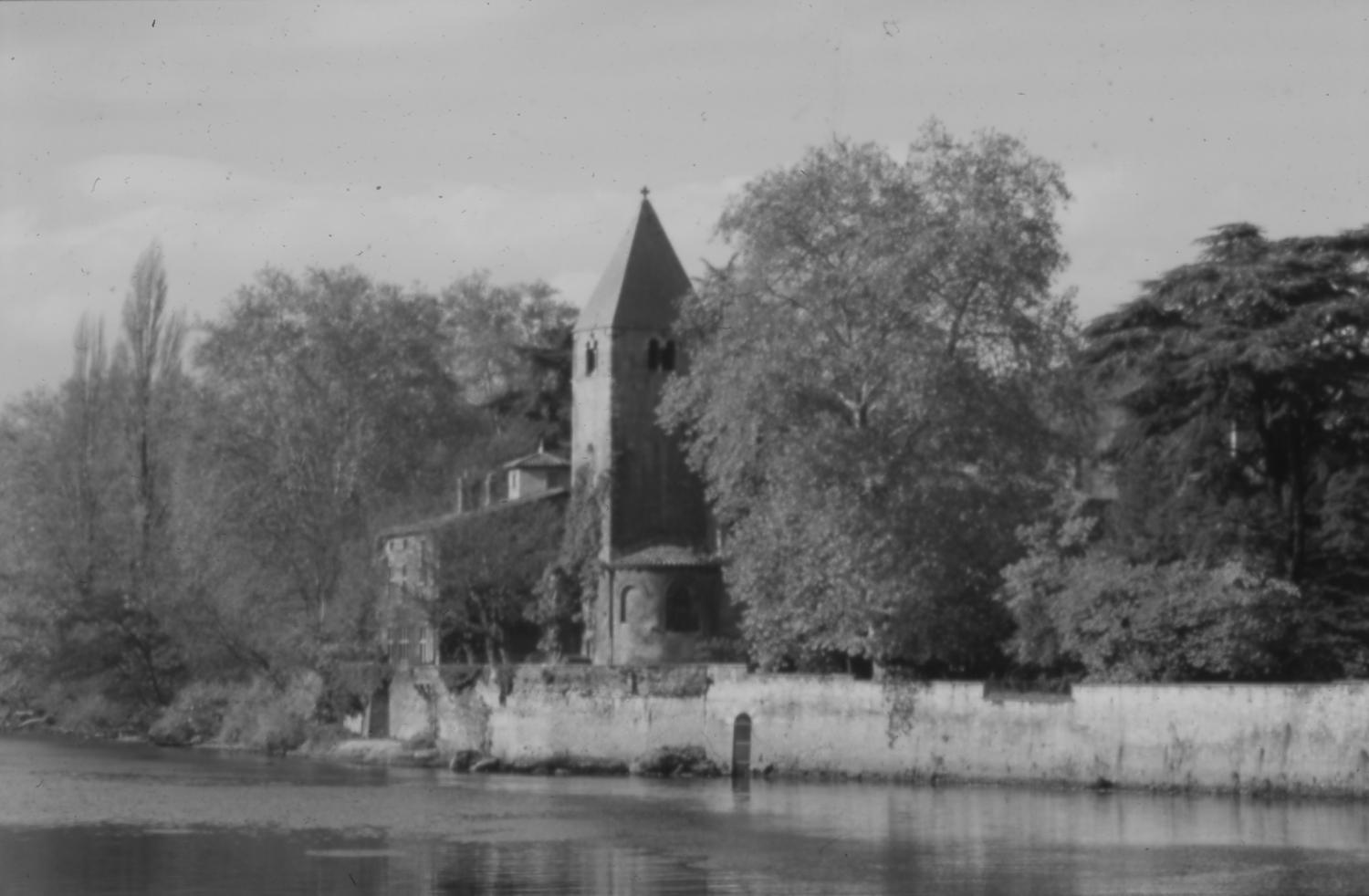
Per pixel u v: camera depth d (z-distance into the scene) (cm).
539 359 16675
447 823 8500
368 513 13188
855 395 10775
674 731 10906
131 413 14438
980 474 10819
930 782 10069
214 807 9088
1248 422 9906
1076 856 7481
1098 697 9525
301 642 12550
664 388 12494
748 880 7075
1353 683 8794
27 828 8338
